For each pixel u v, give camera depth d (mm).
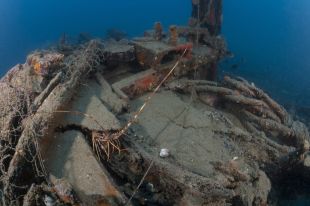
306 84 12336
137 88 5727
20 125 4164
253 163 4680
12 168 3582
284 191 5934
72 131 4129
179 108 5590
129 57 6176
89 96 4738
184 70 6605
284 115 6633
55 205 3375
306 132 6434
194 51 7164
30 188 3469
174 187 4141
